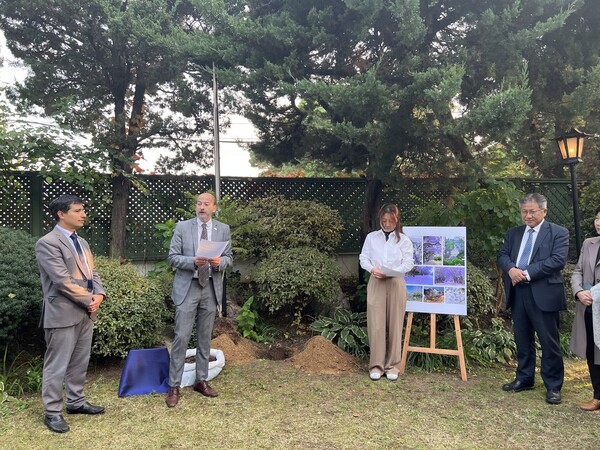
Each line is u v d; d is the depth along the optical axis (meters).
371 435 3.37
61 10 6.18
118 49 6.49
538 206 4.17
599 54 6.05
